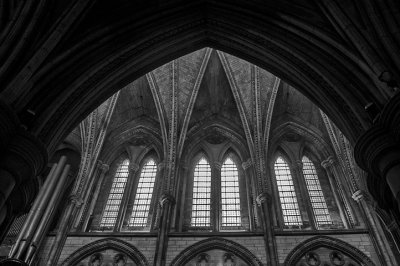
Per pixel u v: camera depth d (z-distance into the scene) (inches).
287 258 722.2
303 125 1018.1
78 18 506.3
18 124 389.7
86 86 518.0
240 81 991.6
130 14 569.9
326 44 509.4
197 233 773.9
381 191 424.5
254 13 583.2
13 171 382.9
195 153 1000.2
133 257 749.9
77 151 997.8
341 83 480.7
